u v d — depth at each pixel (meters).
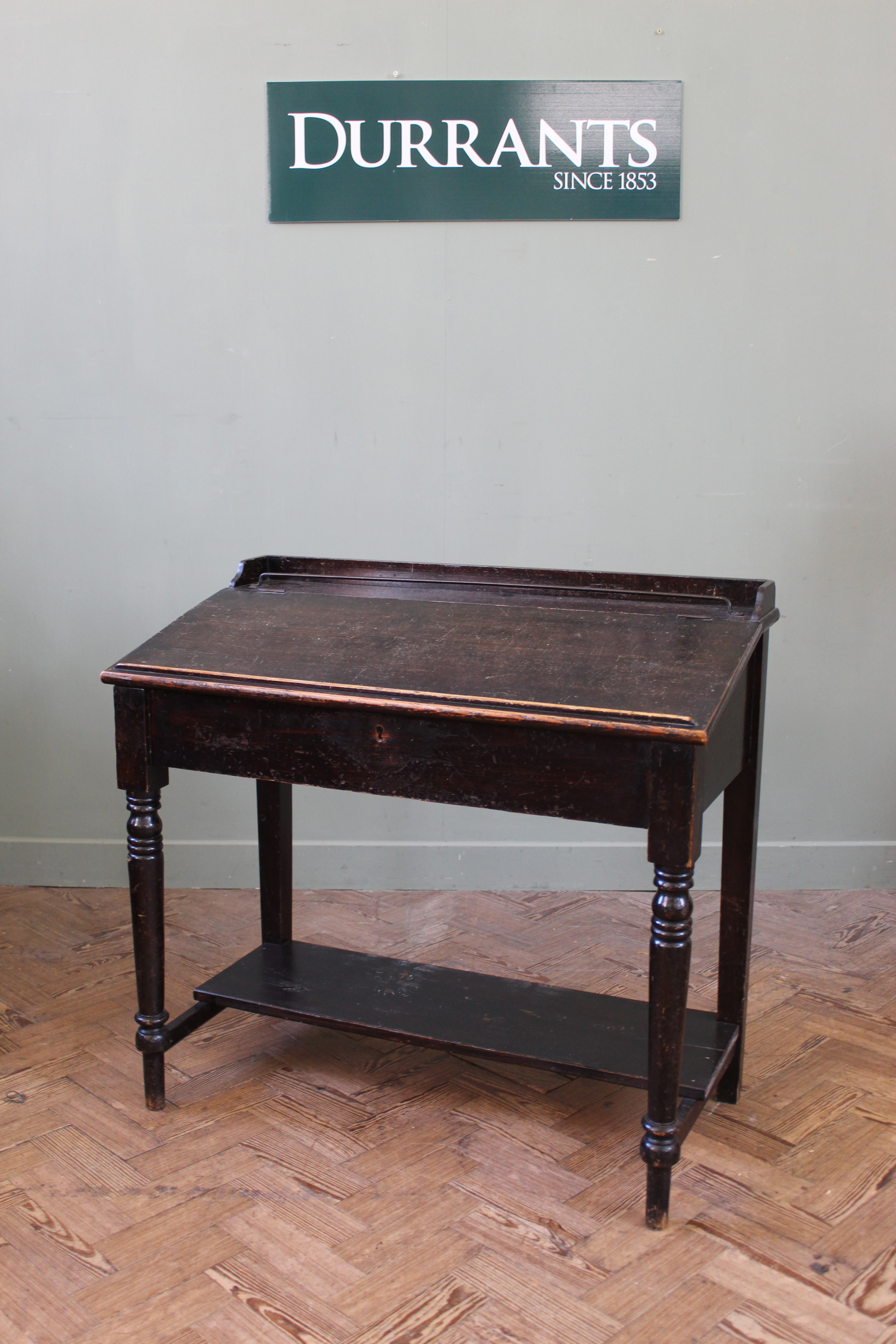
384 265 3.34
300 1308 1.84
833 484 3.41
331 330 3.39
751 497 3.43
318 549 3.52
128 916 3.46
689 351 3.36
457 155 3.28
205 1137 2.32
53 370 3.45
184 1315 1.83
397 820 3.62
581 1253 1.98
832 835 3.61
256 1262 1.95
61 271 3.39
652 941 1.95
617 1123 2.40
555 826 3.62
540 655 2.14
